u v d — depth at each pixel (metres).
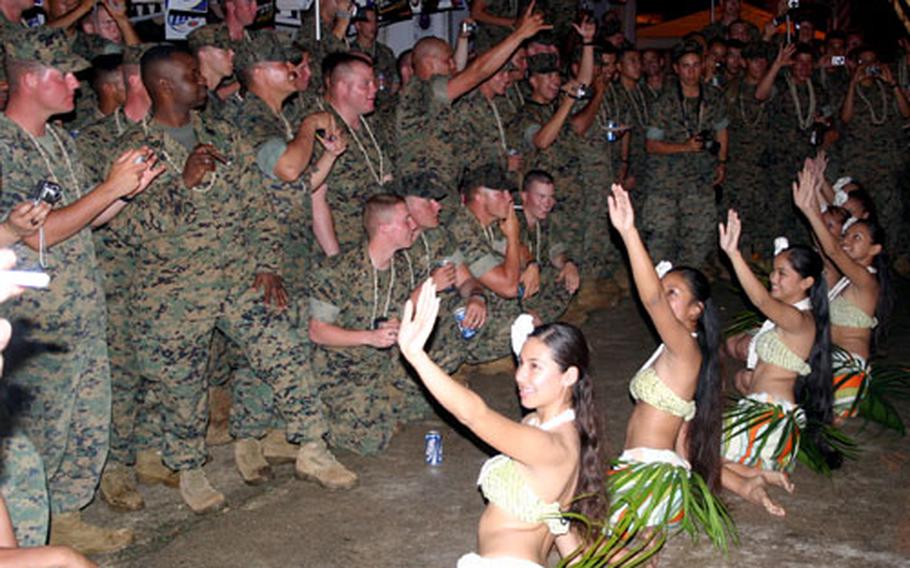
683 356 4.69
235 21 6.16
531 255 7.13
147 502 5.44
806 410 5.98
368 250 5.79
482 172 6.49
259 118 5.75
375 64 8.16
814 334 5.88
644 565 4.60
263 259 5.42
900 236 12.19
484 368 7.79
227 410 6.44
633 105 10.30
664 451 4.80
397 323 5.75
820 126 11.09
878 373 6.89
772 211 11.73
